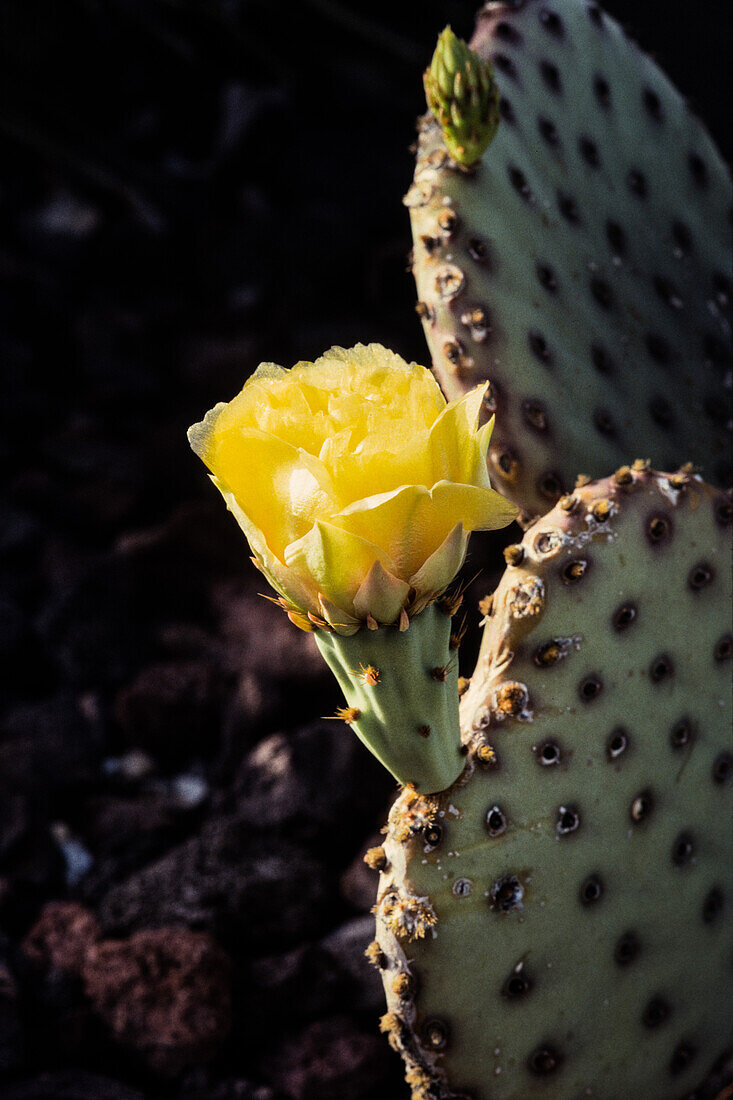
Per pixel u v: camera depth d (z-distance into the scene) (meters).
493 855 0.74
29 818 1.03
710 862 0.78
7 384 1.63
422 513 0.64
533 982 0.75
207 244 1.88
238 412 0.64
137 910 0.95
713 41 1.80
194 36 2.05
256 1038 0.92
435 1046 0.74
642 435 0.84
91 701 1.18
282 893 0.95
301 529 0.64
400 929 0.73
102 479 1.49
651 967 0.78
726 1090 0.85
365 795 1.04
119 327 1.76
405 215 1.86
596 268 0.84
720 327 0.89
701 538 0.76
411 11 1.88
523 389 0.80
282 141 1.99
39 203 2.04
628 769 0.76
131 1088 0.89
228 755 1.12
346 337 1.64
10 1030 0.90
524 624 0.74
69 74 2.00
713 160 0.90
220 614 1.28
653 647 0.76
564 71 0.85
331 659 0.68
